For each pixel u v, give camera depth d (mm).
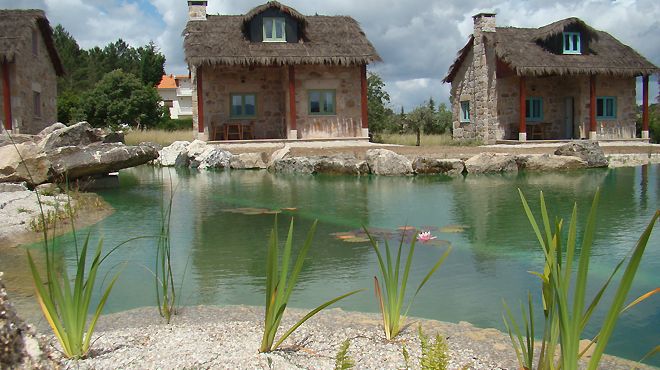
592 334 4648
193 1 24469
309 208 11258
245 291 5848
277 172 19406
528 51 24922
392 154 18312
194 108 25234
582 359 3867
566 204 11477
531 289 5836
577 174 17922
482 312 5148
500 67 25812
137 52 80000
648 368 3730
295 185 15430
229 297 5648
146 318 4715
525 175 17734
